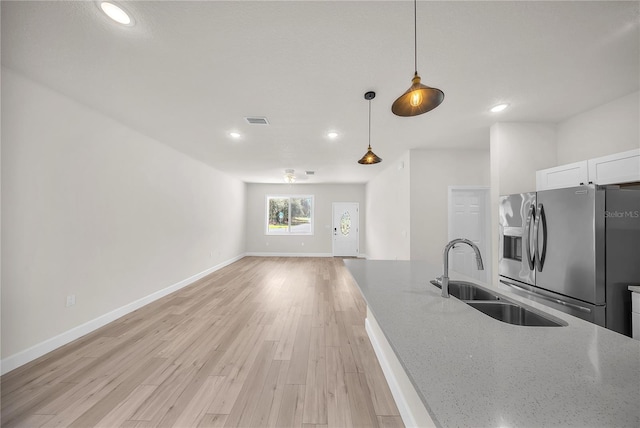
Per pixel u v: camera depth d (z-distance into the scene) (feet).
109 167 9.91
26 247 7.21
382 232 19.81
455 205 13.96
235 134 11.52
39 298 7.53
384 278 6.25
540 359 2.59
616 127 7.95
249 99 8.15
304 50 5.81
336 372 6.88
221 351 7.91
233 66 6.44
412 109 4.33
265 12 4.75
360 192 27.27
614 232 6.12
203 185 17.60
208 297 13.35
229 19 4.91
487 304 4.80
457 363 2.51
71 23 5.05
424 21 4.93
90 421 5.17
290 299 13.07
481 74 6.70
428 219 13.76
